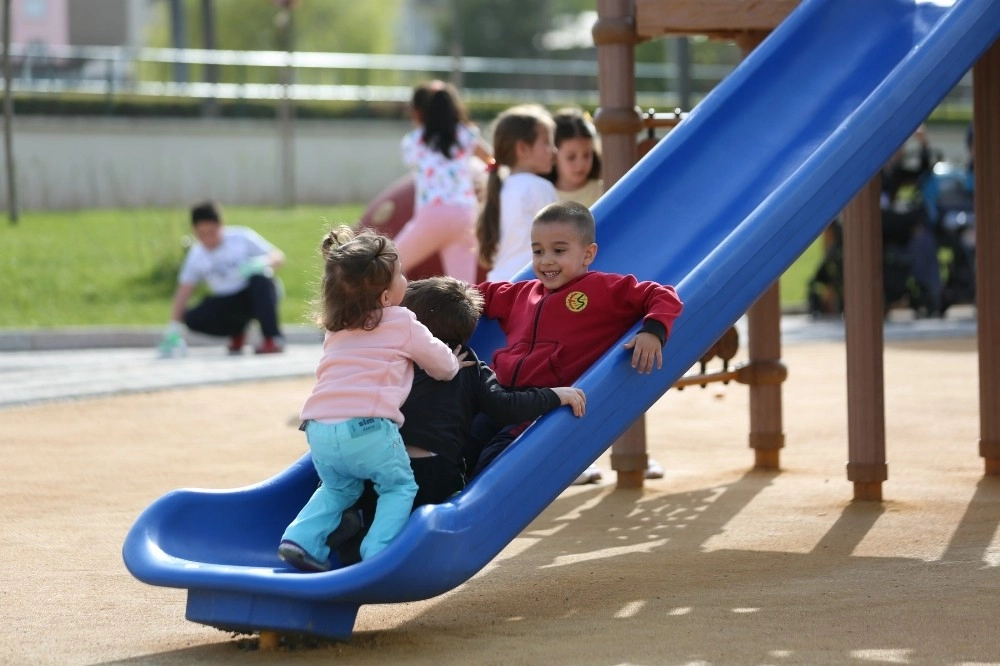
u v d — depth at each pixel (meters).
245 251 28.77
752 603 9.47
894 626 8.75
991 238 14.26
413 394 8.90
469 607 9.64
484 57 122.88
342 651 8.52
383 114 54.81
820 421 18.70
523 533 12.25
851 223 13.17
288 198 49.94
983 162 14.32
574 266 10.04
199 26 103.62
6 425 18.61
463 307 9.35
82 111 49.94
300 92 56.72
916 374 23.11
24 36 82.00
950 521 12.21
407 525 8.03
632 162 14.34
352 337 8.73
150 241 39.28
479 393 9.07
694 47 90.12
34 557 11.36
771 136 11.90
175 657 8.48
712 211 11.25
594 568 10.74
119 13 85.12
